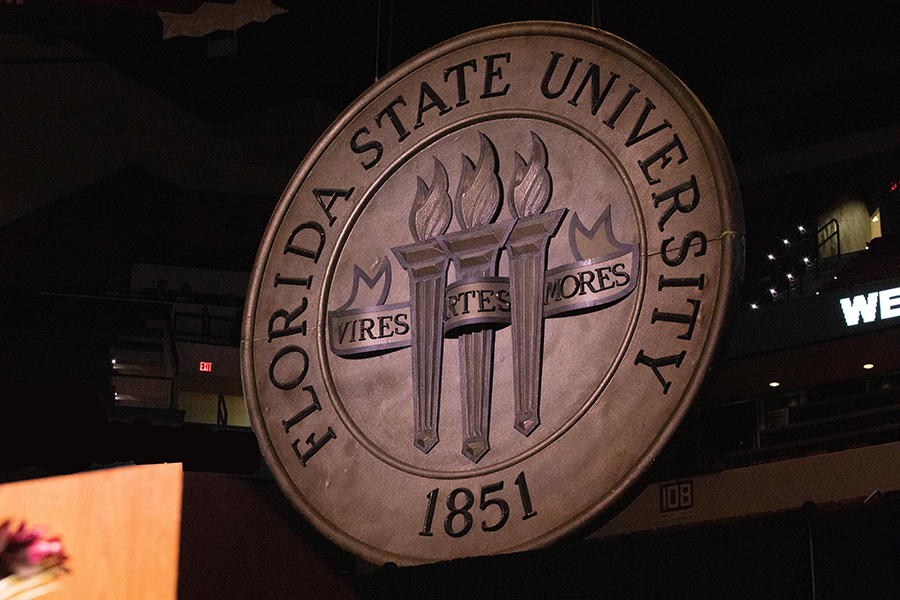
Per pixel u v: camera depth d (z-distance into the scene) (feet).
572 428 14.06
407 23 37.58
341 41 39.55
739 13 39.93
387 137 16.99
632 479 13.28
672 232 14.15
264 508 9.11
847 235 49.88
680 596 12.52
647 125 14.90
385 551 14.74
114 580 8.38
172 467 8.80
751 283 50.29
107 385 46.78
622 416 13.75
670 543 12.78
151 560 8.52
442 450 14.92
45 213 48.11
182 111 46.21
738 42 42.11
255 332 16.81
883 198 50.24
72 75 44.04
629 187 14.69
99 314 49.16
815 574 11.77
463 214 15.85
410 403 15.44
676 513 47.42
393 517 14.89
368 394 15.76
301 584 9.07
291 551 9.12
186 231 51.65
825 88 44.78
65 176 43.98
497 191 15.72
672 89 14.83
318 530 15.29
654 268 14.11
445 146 16.53
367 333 15.96
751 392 52.44
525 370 14.57
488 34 16.66
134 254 52.47
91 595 8.29
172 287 54.54
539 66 16.17
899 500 11.58
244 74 43.80
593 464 13.76
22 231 48.75
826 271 48.98
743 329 48.93
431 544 14.48
